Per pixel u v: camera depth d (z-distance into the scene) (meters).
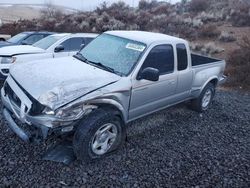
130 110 4.41
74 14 23.95
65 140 4.18
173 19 19.00
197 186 3.60
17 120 3.97
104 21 20.02
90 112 3.80
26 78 3.92
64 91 3.55
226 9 20.30
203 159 4.29
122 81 4.10
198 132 5.32
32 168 3.66
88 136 3.68
